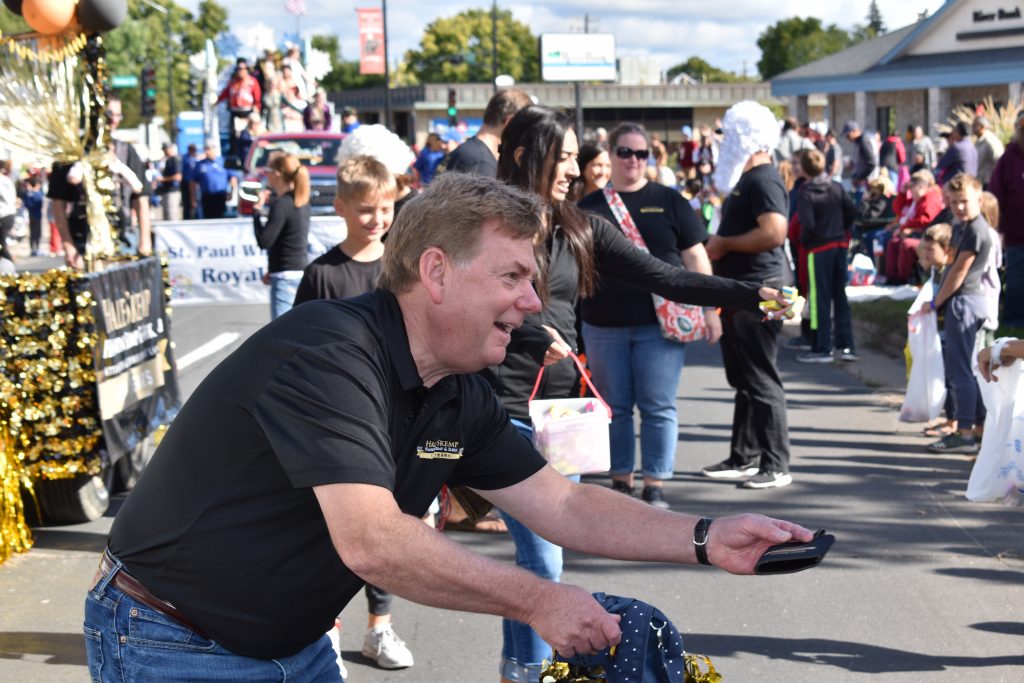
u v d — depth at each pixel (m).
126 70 85.69
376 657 4.51
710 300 4.11
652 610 2.48
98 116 7.15
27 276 5.71
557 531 2.50
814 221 10.83
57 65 6.85
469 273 2.17
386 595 4.53
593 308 6.24
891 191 16.23
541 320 4.14
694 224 6.18
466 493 3.74
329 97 72.88
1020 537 5.84
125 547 2.26
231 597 2.18
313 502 2.15
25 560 5.64
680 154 32.47
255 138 21.44
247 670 2.25
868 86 38.47
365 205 4.62
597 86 62.88
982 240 7.30
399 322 2.23
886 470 7.16
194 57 38.75
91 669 2.31
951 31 36.78
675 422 6.36
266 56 26.95
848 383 10.02
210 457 2.16
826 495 6.65
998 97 35.19
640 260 4.21
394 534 2.05
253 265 14.15
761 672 4.36
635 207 6.11
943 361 7.74
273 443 2.09
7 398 5.64
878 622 4.83
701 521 2.36
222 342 12.41
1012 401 4.60
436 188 2.22
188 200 24.61
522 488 2.53
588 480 7.03
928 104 37.75
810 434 8.16
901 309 12.70
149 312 6.66
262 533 2.15
